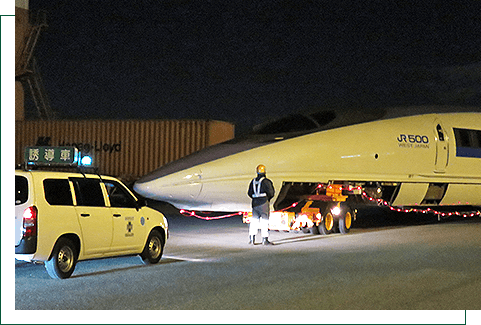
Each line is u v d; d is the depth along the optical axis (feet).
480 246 75.36
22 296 42.60
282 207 91.81
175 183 82.89
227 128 171.83
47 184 49.73
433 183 105.29
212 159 85.71
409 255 66.28
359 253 68.13
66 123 173.58
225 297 42.32
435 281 49.29
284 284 47.52
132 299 41.60
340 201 93.97
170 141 165.07
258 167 78.18
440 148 104.78
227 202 85.97
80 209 51.62
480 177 111.14
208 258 63.77
